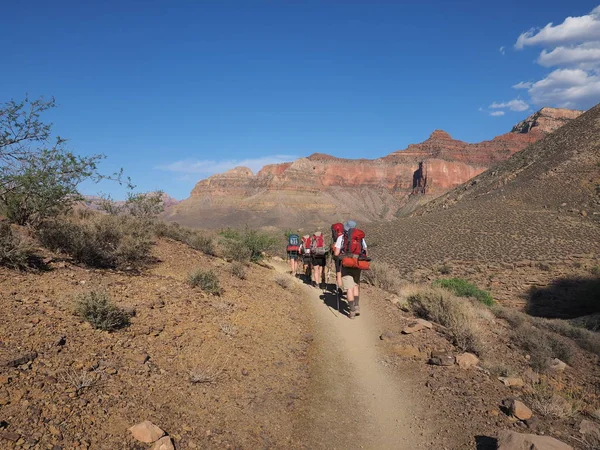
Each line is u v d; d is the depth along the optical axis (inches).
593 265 1704.0
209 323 244.1
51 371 145.0
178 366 184.1
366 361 253.8
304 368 229.0
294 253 545.6
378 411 192.5
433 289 405.4
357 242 334.3
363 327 317.7
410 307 390.6
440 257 2081.7
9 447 108.2
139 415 141.0
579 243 2049.7
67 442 117.3
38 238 294.8
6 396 125.0
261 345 240.5
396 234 2701.8
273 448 149.4
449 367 249.6
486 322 405.7
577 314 1179.3
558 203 2726.4
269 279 449.7
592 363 374.0
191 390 169.0
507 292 1470.2
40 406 126.4
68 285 231.8
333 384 215.6
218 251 535.5
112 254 320.8
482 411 193.5
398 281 537.3
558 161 3363.7
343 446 160.9
